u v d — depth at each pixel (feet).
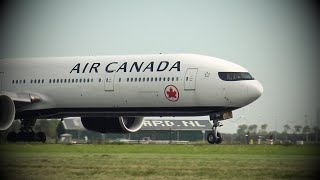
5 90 415.64
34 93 407.85
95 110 394.73
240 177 205.87
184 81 370.73
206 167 234.79
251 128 648.79
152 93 376.07
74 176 210.18
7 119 384.27
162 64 378.53
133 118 418.10
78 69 398.83
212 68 370.53
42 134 424.87
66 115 408.46
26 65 415.64
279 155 300.20
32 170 226.58
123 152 329.93
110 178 204.74
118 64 389.39
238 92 366.43
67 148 350.84
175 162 256.32
